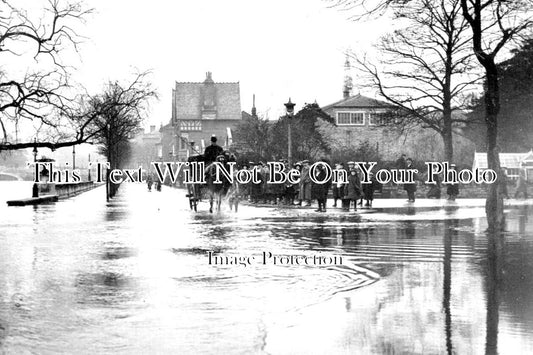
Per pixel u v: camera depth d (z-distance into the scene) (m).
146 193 68.25
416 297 9.71
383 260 13.97
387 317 8.39
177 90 142.75
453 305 9.06
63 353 6.90
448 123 46.72
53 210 35.03
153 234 20.22
